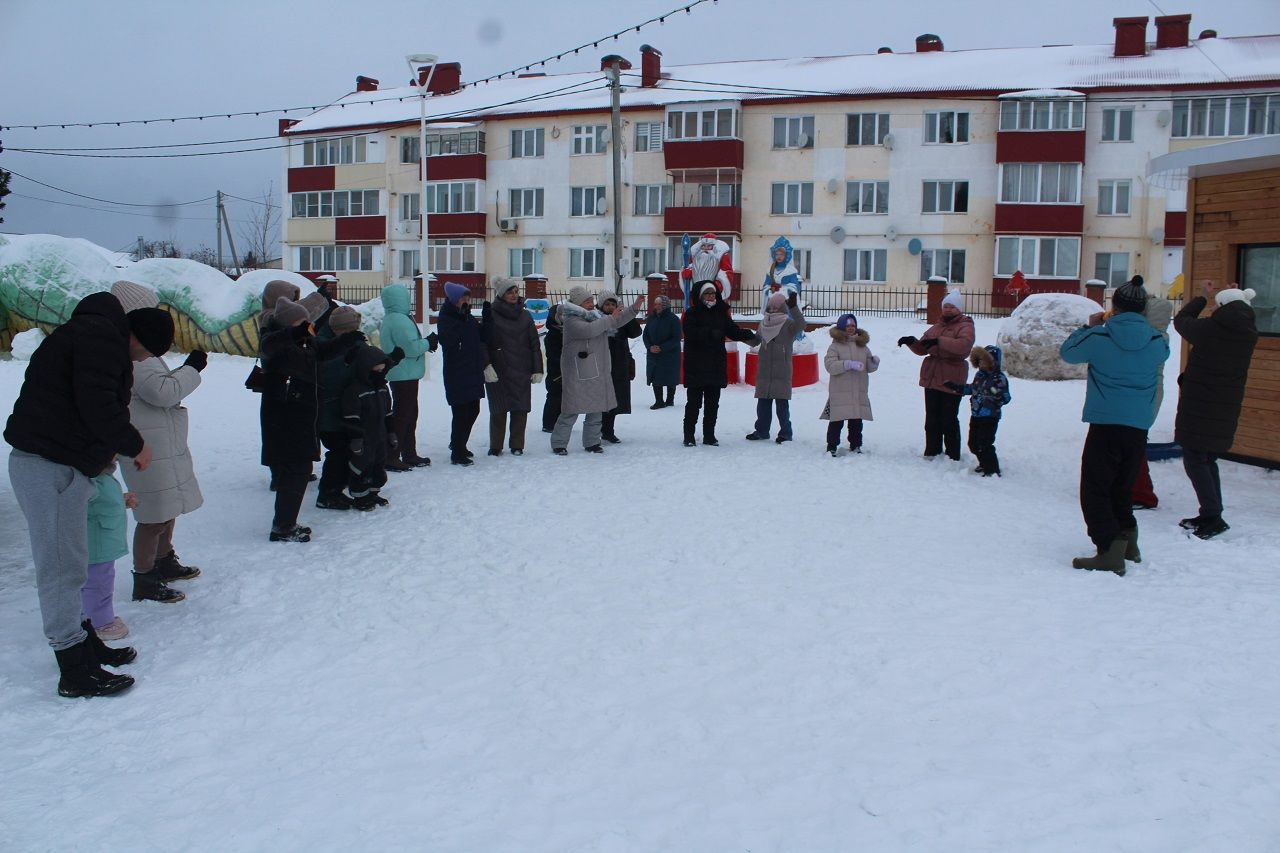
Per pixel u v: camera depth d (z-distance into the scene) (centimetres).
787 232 3725
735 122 3684
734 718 421
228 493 890
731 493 875
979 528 755
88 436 454
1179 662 470
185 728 424
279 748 404
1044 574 628
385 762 389
